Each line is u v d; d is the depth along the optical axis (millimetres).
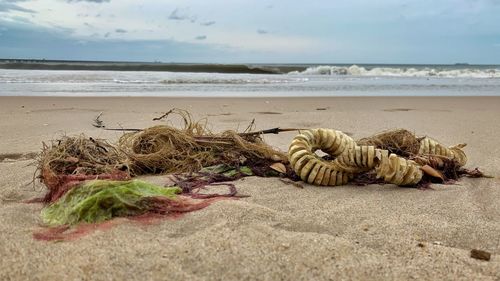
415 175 446
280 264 275
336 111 1218
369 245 308
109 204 347
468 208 392
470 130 884
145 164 498
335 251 292
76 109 1177
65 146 463
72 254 285
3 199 406
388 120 1026
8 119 963
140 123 939
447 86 2631
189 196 402
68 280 256
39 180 466
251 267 271
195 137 538
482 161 590
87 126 879
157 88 2139
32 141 711
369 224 346
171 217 345
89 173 437
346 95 1892
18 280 257
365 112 1199
